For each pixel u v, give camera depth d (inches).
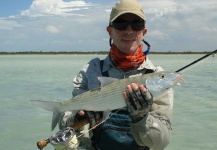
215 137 99.0
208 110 138.2
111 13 50.6
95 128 49.6
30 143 94.5
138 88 41.2
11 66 524.7
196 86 220.2
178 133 103.8
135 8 48.6
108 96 46.3
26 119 123.6
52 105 50.0
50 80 274.2
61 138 44.5
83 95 48.3
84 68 53.1
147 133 43.9
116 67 50.5
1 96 183.6
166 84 44.4
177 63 564.7
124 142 47.1
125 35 48.9
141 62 50.5
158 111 47.0
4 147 90.5
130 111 42.6
